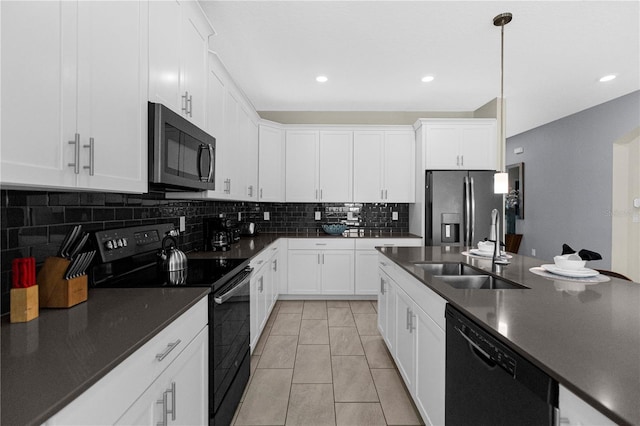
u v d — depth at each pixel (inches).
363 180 166.9
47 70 34.5
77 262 47.4
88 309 45.6
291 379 87.5
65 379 26.9
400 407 75.8
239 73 129.7
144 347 36.2
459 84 139.9
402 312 81.6
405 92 149.3
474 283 74.3
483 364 42.3
